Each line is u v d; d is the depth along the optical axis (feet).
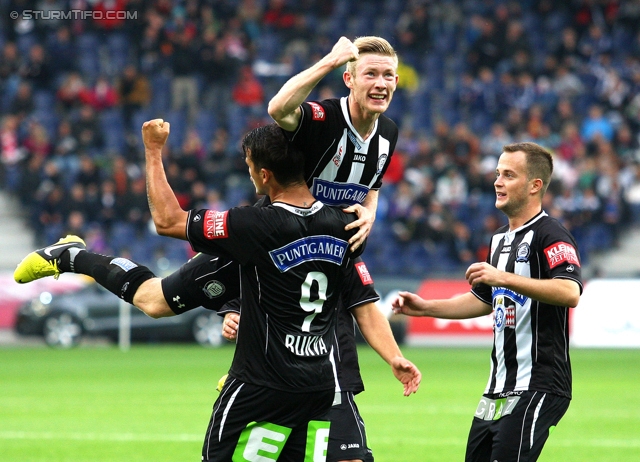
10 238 169.48
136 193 163.32
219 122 184.55
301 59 193.16
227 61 188.65
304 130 37.40
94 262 37.52
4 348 145.07
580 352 139.85
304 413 34.63
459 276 147.64
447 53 200.03
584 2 202.80
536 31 204.13
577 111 189.88
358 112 38.17
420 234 160.86
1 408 80.28
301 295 34.17
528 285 37.27
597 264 164.86
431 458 58.75
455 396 89.51
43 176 171.73
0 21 191.72
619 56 197.77
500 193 40.81
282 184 34.71
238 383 34.27
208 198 161.48
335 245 34.81
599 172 169.89
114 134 179.63
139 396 87.86
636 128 185.78
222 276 37.22
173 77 188.75
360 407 82.64
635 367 117.60
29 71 185.16
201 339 148.87
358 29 201.67
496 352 40.32
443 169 168.55
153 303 37.14
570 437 67.51
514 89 188.85
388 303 147.02
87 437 65.98
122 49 190.80
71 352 137.49
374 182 40.29
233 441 34.27
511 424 38.81
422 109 190.60
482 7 204.23
